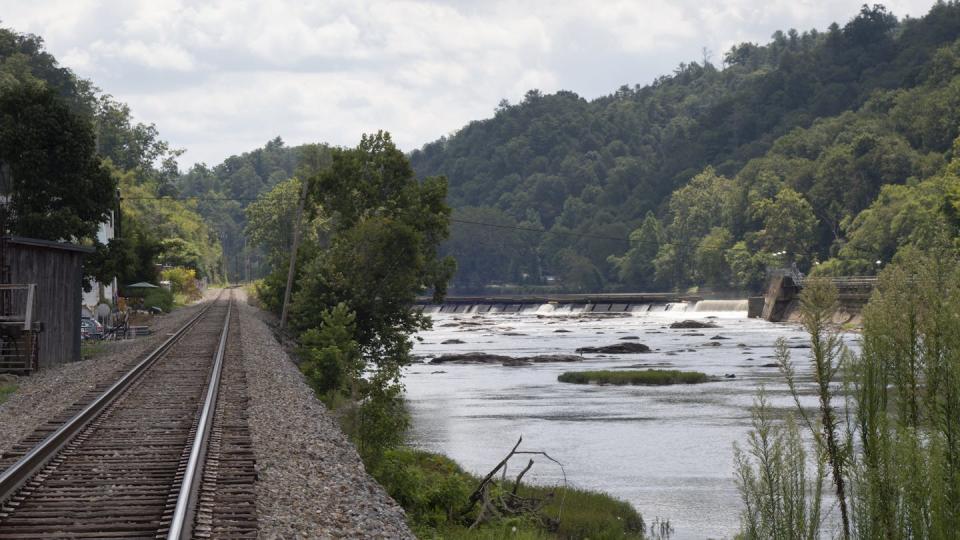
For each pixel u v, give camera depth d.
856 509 11.06
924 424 11.07
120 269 57.41
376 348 59.94
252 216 158.62
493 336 122.25
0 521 12.20
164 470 15.41
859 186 198.12
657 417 46.31
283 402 26.06
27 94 51.69
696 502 28.33
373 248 57.91
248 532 11.71
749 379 62.25
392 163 65.31
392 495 21.25
